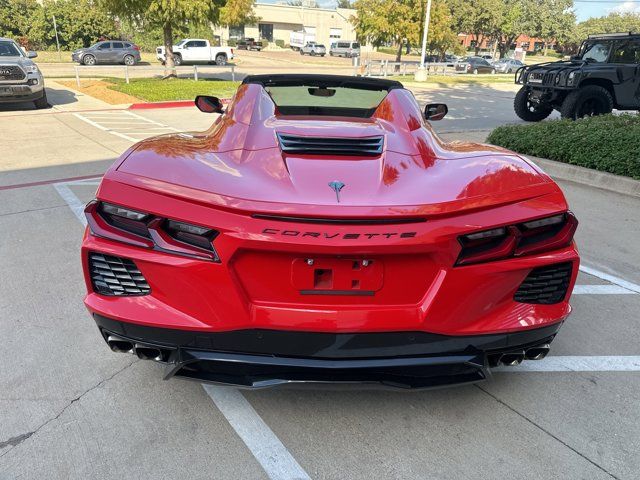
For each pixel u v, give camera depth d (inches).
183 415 90.0
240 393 96.3
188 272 73.6
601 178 257.6
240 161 86.4
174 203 74.0
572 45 3201.3
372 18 1237.1
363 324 74.6
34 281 139.3
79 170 266.7
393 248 71.4
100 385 97.3
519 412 93.4
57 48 1633.9
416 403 95.2
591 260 166.4
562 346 116.1
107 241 77.1
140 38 1784.0
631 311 132.9
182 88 677.9
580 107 443.2
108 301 78.0
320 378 76.9
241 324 74.5
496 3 2471.7
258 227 71.3
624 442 86.6
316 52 2341.3
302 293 74.7
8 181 241.6
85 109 521.0
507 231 76.8
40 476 76.1
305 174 80.7
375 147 93.0
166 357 80.0
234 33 2701.8
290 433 86.6
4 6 1572.3
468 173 85.0
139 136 375.2
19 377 99.0
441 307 75.5
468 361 78.1
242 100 114.8
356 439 85.7
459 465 80.7
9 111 494.3
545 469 80.4
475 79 1168.8
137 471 77.8
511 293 79.5
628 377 104.9
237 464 79.8
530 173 86.2
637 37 438.3
